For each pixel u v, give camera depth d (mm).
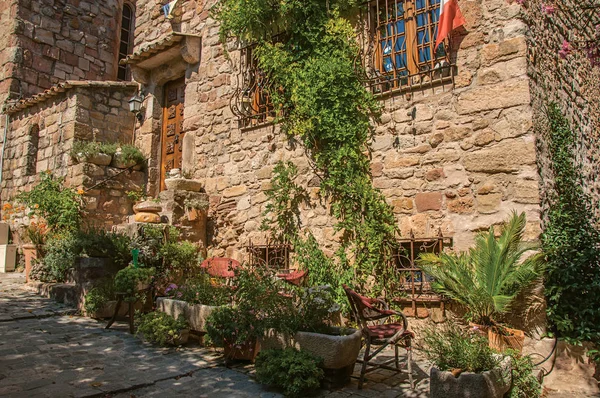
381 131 5660
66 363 4016
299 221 6289
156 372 3920
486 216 4816
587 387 4039
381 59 5805
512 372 3629
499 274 4297
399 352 4836
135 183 8883
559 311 4340
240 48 7461
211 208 7488
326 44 6062
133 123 9734
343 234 5797
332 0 6090
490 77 4930
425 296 5109
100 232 6660
